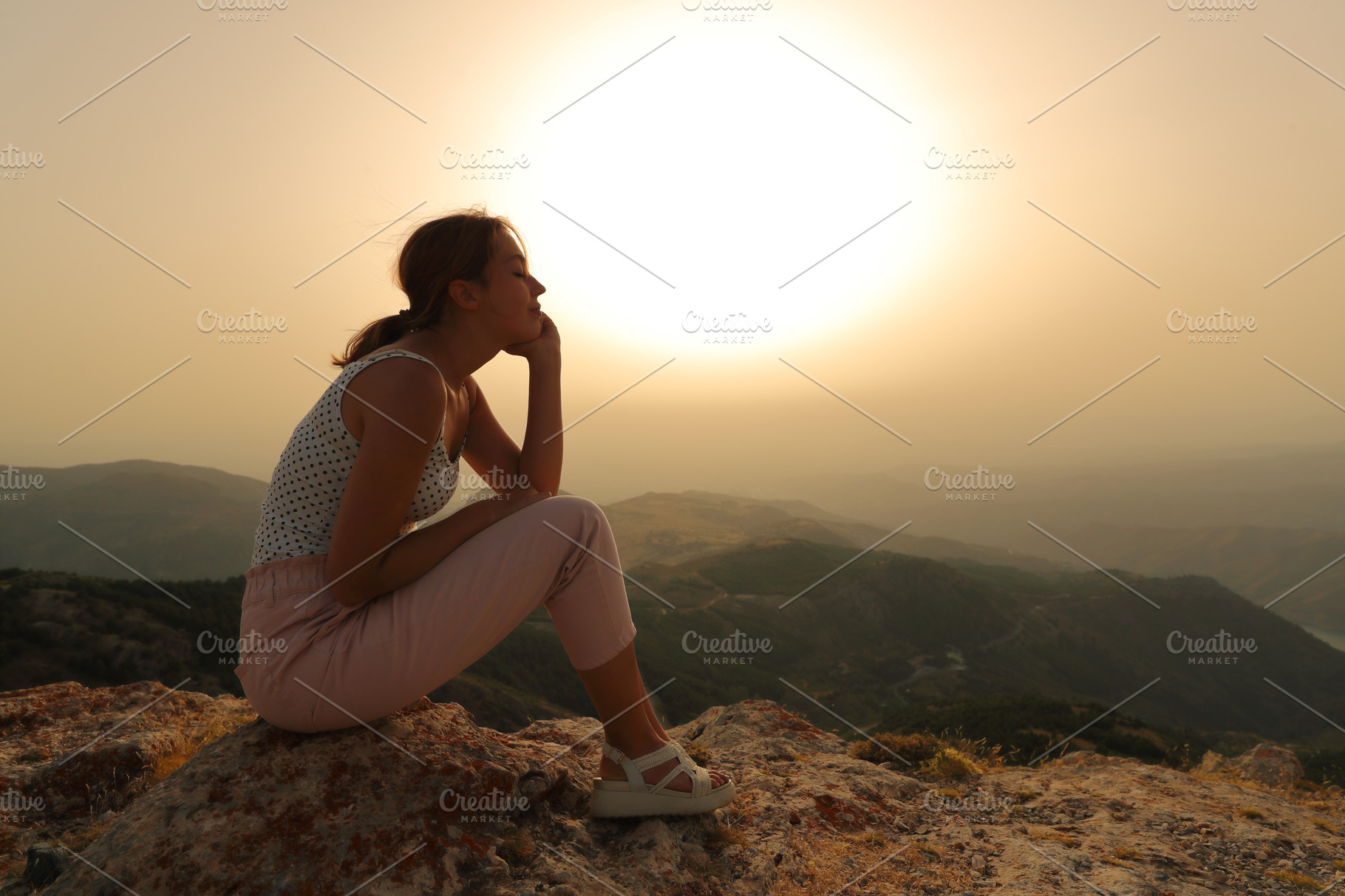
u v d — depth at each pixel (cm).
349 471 168
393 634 164
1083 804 322
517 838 191
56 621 3706
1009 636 15150
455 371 194
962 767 374
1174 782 372
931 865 239
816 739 402
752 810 260
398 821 173
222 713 352
